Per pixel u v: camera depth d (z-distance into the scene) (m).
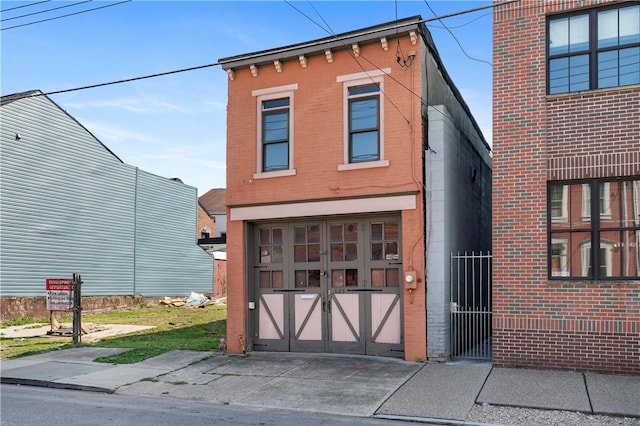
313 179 12.07
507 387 8.85
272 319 12.66
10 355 13.03
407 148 11.29
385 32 11.38
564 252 10.05
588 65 10.11
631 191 9.71
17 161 21.44
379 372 10.16
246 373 10.56
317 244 12.38
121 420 7.58
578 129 10.00
